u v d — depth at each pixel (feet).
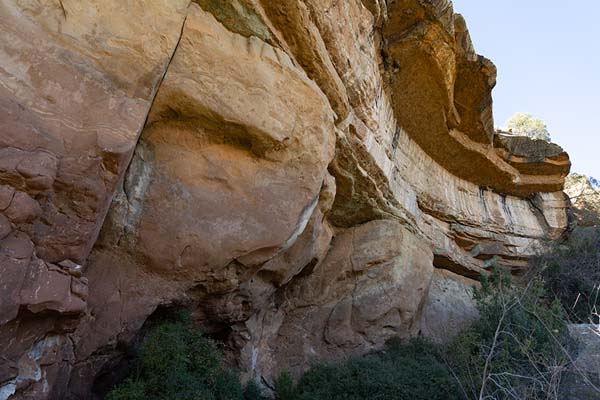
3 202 10.32
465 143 44.93
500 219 51.57
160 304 17.69
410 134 42.73
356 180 31.22
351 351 29.55
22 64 11.91
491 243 49.39
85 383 15.19
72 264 12.81
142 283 17.06
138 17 14.79
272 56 20.16
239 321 23.32
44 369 12.30
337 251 34.45
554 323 27.07
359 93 28.22
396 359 27.78
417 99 37.76
